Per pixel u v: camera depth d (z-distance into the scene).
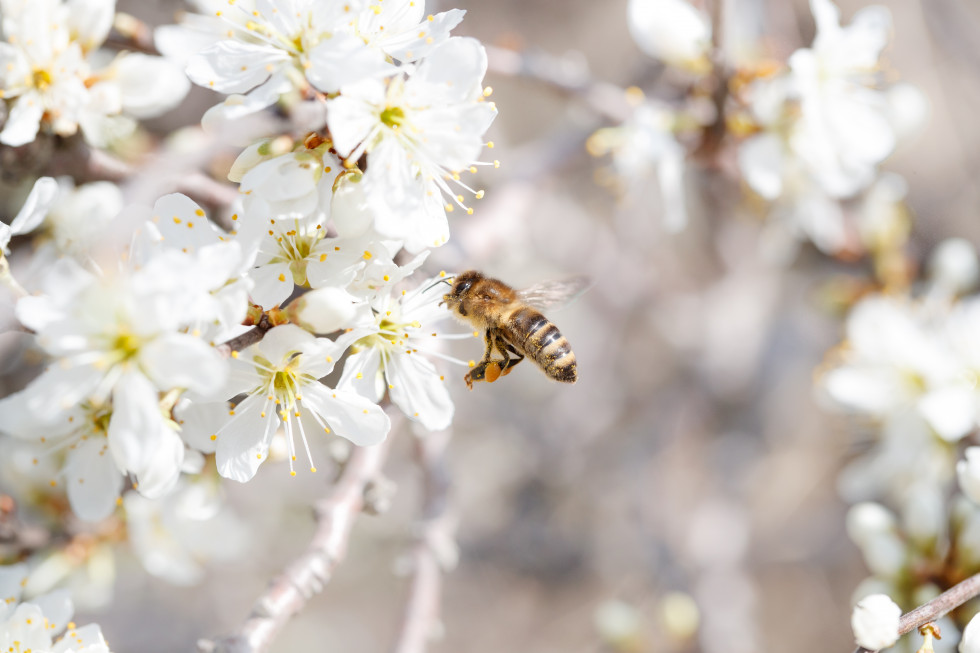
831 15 0.25
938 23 0.32
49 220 0.23
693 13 0.26
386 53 0.22
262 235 0.21
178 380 0.21
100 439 0.22
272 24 0.21
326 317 0.21
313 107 0.21
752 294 0.33
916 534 0.24
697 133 0.26
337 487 0.23
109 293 0.21
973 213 0.33
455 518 0.25
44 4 0.23
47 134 0.23
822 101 0.25
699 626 0.29
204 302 0.21
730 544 0.31
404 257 0.22
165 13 0.26
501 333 0.24
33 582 0.24
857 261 0.28
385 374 0.22
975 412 0.26
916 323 0.27
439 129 0.22
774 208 0.27
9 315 0.21
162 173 0.21
